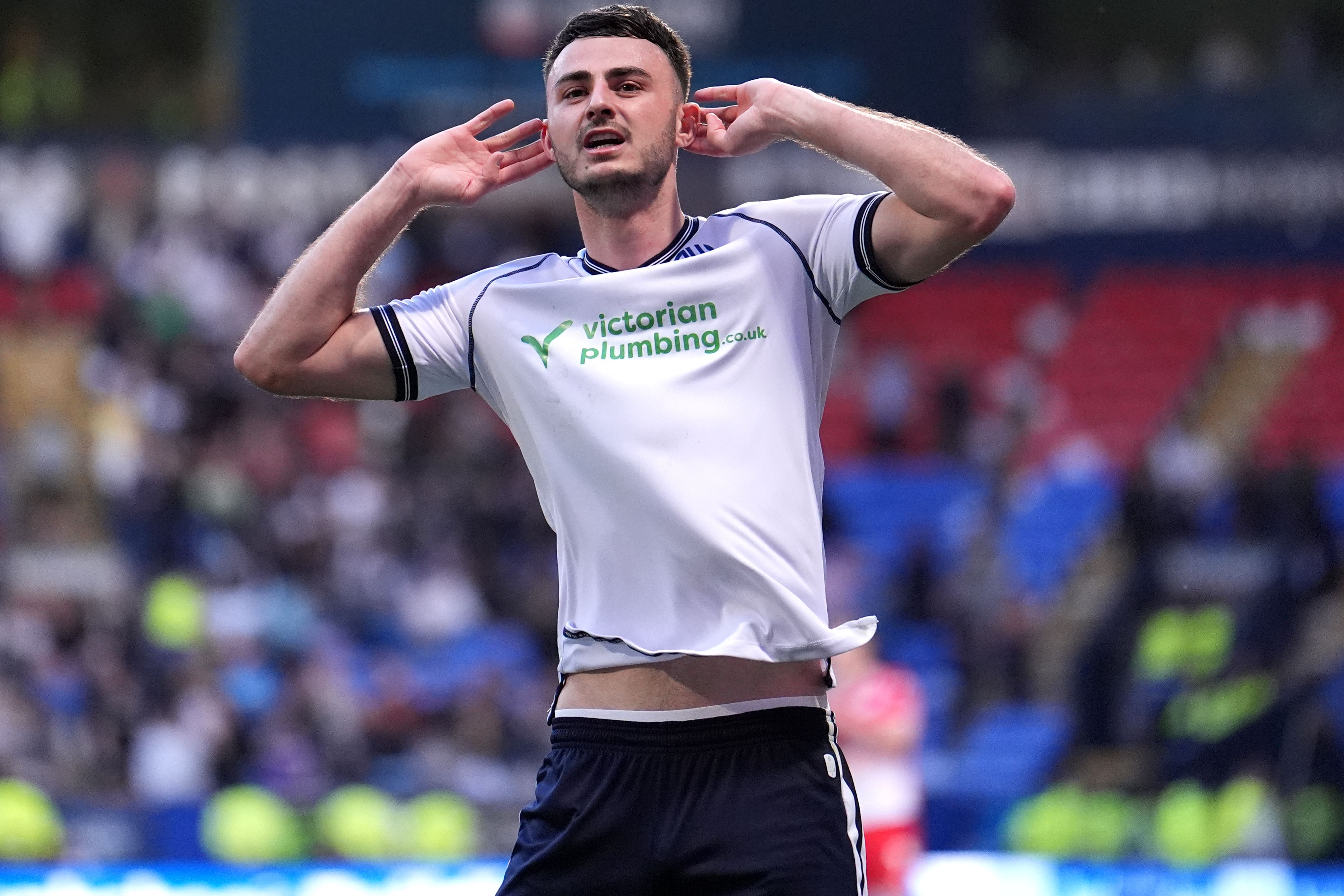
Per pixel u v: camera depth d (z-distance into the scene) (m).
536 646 41.09
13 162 56.94
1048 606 45.41
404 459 49.38
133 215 58.22
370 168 54.59
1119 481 49.16
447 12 53.97
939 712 39.22
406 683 36.69
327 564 43.09
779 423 9.70
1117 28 63.62
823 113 9.77
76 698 35.03
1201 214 56.91
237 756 33.06
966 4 53.25
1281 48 62.41
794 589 9.55
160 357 52.34
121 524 44.78
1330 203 56.47
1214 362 57.62
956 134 53.53
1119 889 26.41
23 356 53.78
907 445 53.41
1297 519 42.75
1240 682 34.53
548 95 10.25
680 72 10.20
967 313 60.41
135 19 66.69
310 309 10.09
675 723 9.61
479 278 10.34
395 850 29.47
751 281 9.83
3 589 41.97
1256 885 26.41
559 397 9.79
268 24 54.59
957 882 26.52
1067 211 56.97
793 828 9.49
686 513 9.46
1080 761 36.69
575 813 9.68
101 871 26.78
